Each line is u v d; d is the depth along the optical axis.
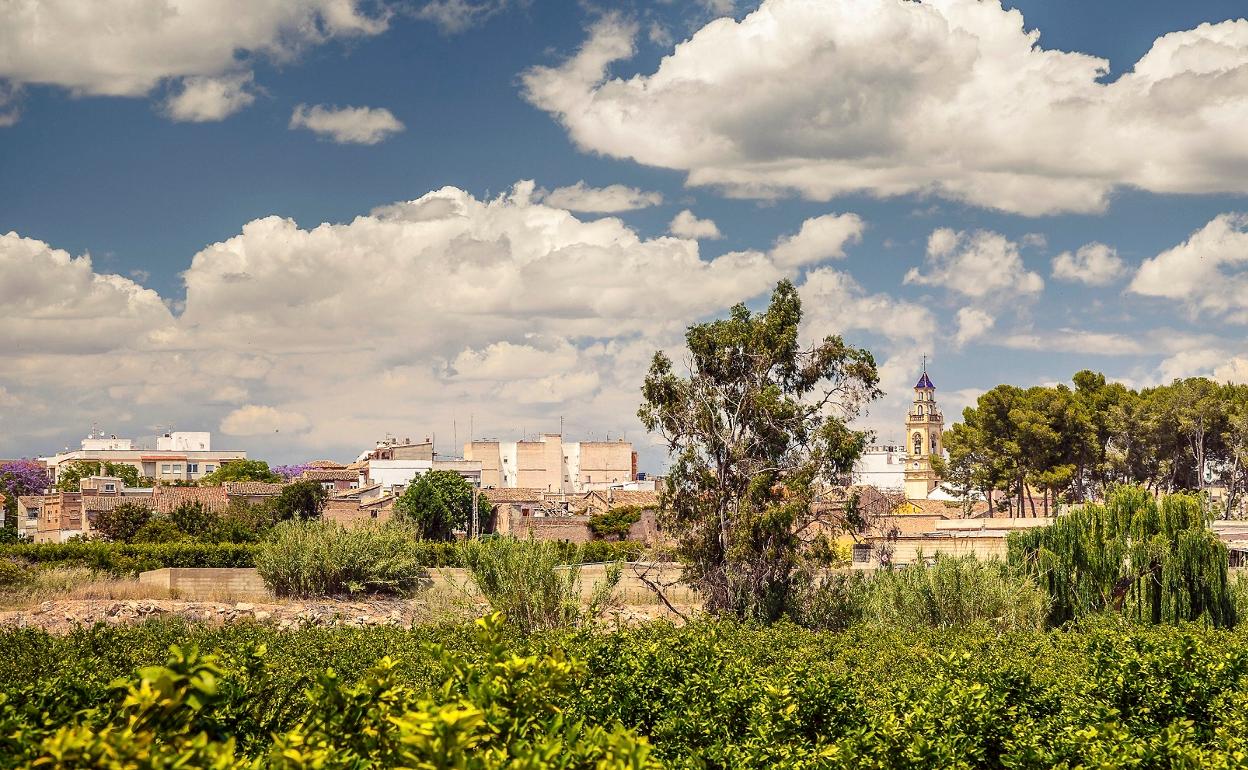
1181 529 42.28
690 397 46.72
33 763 7.40
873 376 46.78
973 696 16.73
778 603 43.12
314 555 51.72
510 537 43.66
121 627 33.62
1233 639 28.80
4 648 26.77
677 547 46.69
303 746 8.38
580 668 10.53
